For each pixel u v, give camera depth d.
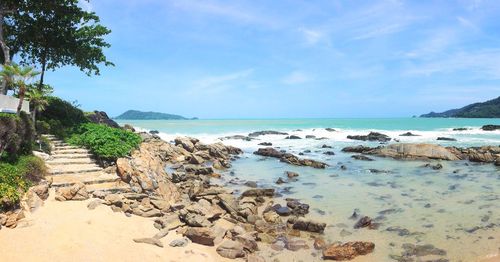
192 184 21.72
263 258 12.58
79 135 26.19
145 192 17.80
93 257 10.98
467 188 22.30
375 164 32.62
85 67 33.88
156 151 32.97
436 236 14.38
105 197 15.53
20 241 11.29
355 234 14.84
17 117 17.81
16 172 14.85
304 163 32.16
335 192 21.78
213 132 69.81
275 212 17.58
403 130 73.31
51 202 14.62
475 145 45.84
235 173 28.64
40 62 32.06
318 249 13.42
